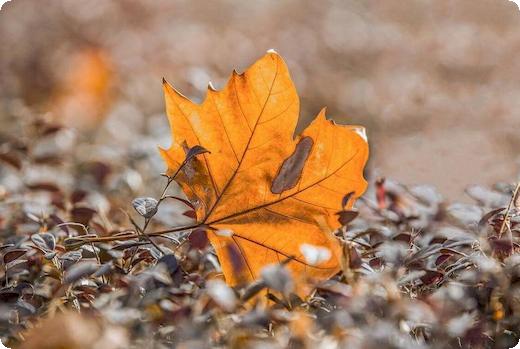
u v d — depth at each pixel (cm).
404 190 151
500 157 229
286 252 134
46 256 131
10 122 205
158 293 124
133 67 368
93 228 145
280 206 134
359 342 119
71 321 122
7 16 371
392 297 124
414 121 306
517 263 127
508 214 137
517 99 322
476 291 127
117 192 171
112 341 120
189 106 134
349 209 133
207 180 135
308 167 134
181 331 122
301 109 329
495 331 127
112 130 267
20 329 127
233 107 134
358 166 133
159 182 181
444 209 146
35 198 155
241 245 134
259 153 134
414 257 129
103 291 129
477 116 300
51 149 178
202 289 128
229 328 123
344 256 129
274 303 129
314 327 122
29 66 350
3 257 133
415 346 120
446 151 239
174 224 151
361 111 325
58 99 333
